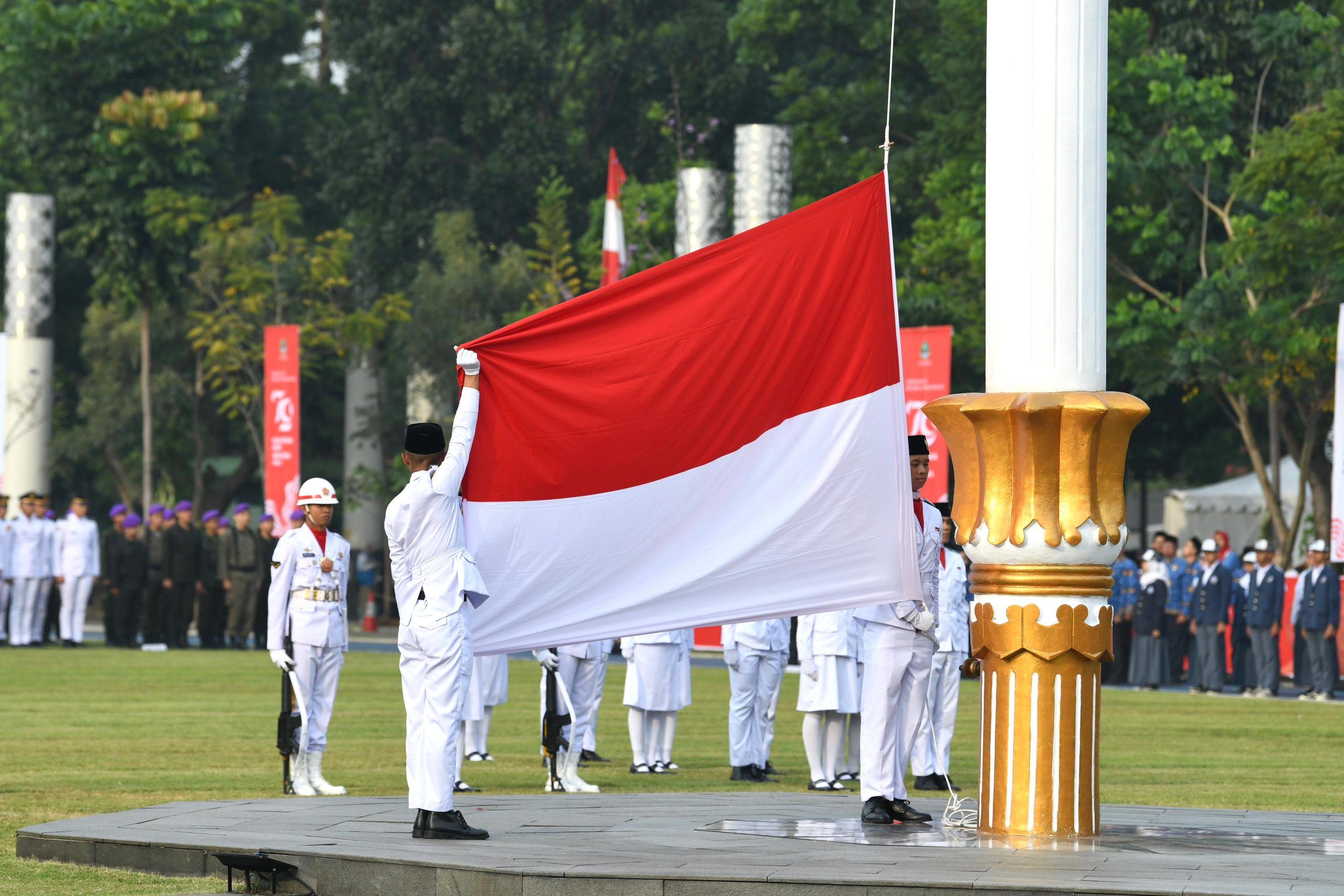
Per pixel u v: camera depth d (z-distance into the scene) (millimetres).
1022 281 31906
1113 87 106062
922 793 45156
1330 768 50188
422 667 32031
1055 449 31422
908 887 25719
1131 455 144375
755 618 34031
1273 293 105062
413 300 146000
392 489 151875
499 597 33969
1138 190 108625
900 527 33844
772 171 111125
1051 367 31750
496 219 156625
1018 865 27766
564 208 142625
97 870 31250
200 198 141250
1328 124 96438
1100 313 32031
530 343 34125
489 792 43594
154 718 62500
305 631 43156
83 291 172375
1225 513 118000
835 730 45531
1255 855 29094
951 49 122500
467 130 154750
